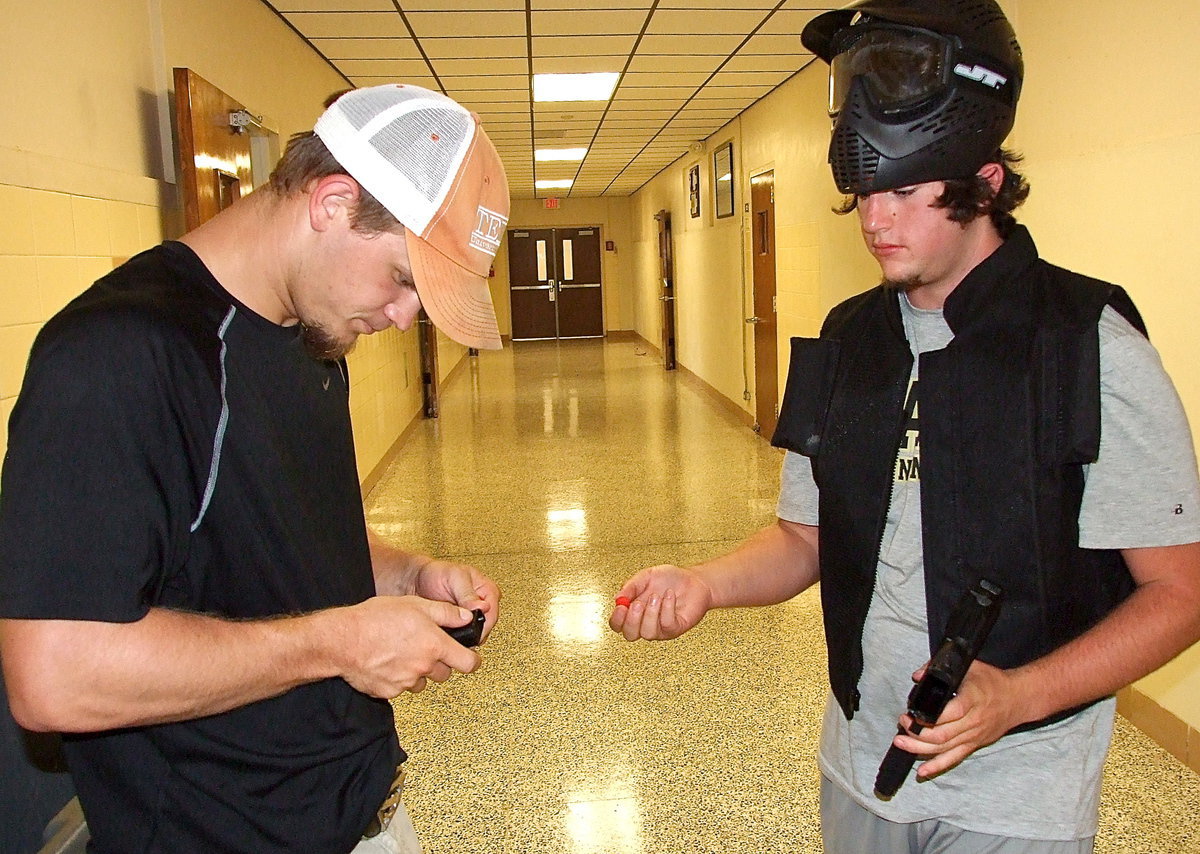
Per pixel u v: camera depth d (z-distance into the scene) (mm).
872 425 1132
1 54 1990
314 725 1050
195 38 3238
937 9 966
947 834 1120
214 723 983
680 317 11727
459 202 987
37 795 1470
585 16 4609
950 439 1052
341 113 962
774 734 2785
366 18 4535
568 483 6066
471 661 992
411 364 8398
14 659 797
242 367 971
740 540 4680
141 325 868
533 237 17031
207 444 921
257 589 1002
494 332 1067
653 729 2842
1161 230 2553
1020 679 958
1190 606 971
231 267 991
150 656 818
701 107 7477
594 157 10625
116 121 2596
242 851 1002
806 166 6051
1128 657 963
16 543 788
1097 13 2791
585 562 4426
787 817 2369
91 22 2449
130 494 831
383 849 1166
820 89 5680
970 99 965
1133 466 981
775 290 6957
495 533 4957
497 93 6598
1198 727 2480
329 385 1133
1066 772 1060
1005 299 1046
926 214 1016
